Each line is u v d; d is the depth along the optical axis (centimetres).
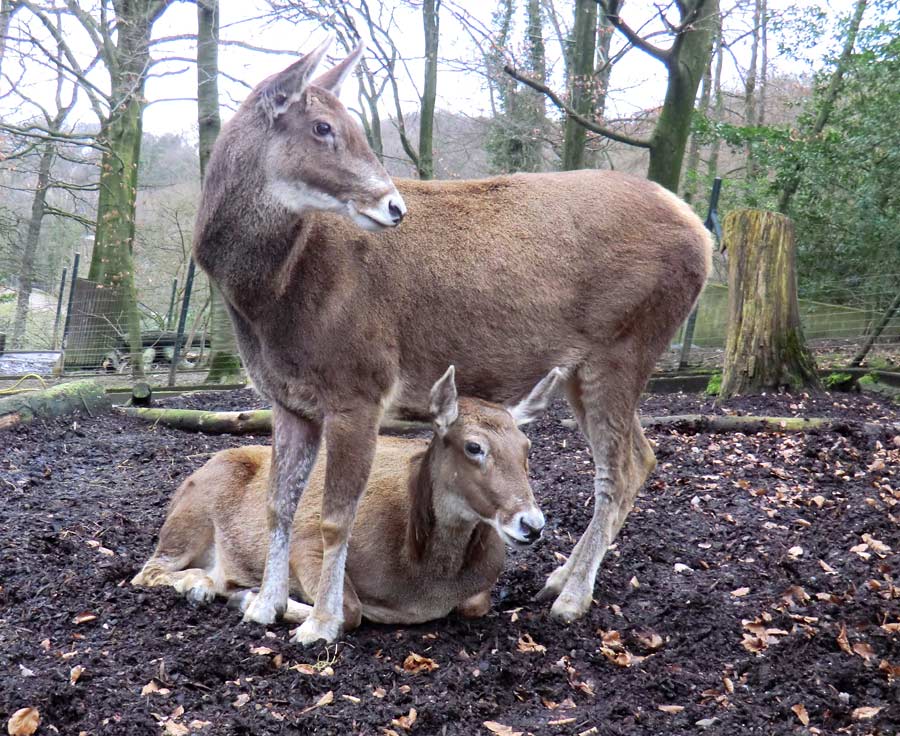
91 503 643
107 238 1761
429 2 1525
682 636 446
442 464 423
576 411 510
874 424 781
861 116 1541
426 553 436
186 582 477
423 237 458
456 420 420
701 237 505
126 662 395
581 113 1505
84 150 2045
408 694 378
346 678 388
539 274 471
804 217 1535
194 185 2480
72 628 434
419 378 466
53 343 1945
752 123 2286
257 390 464
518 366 478
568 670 408
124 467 760
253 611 443
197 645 413
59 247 2675
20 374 1456
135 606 457
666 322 498
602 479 491
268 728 348
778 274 991
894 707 361
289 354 437
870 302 1385
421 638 435
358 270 439
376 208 416
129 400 1034
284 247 427
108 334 1585
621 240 485
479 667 403
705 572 524
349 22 1350
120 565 513
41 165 2042
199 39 1501
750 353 992
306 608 451
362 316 436
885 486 642
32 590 472
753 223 994
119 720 346
